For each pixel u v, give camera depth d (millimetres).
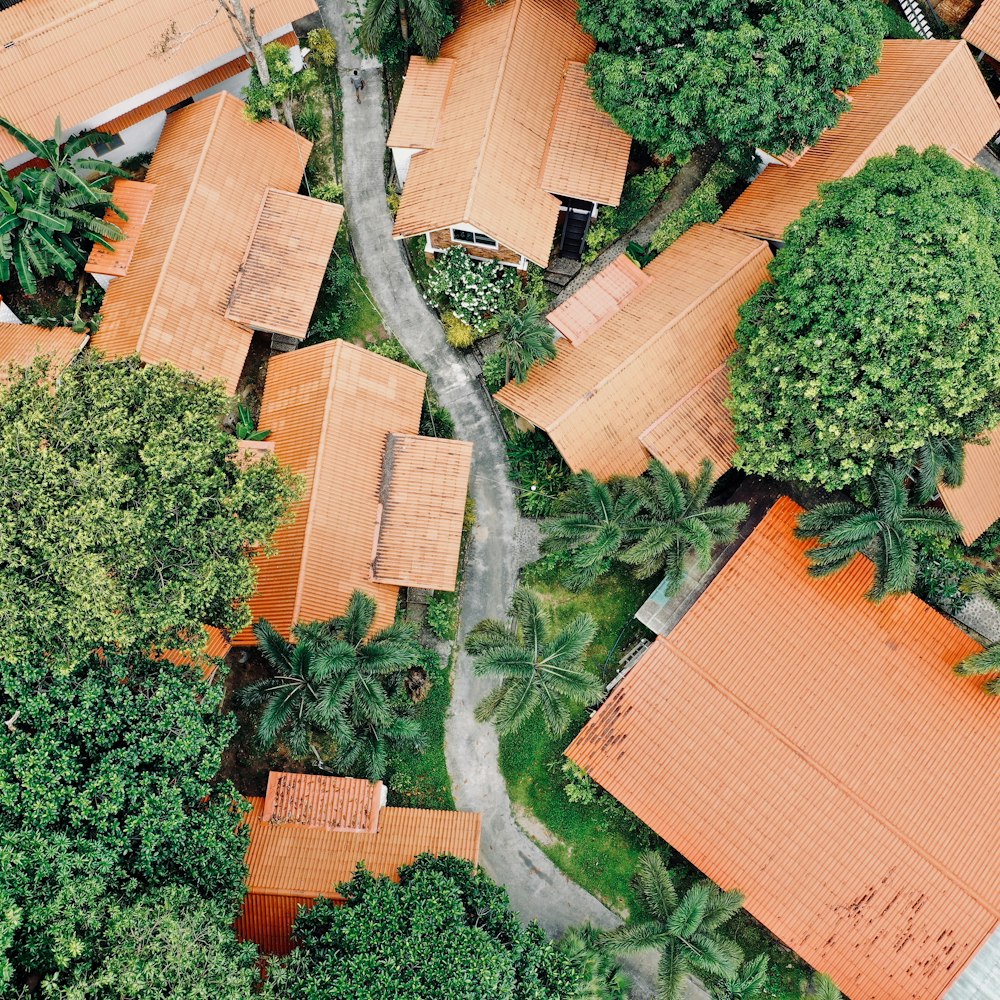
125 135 36406
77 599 21734
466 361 36875
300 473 31969
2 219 31891
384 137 38719
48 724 22578
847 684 30594
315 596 30609
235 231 34594
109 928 21234
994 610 34125
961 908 28078
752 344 30375
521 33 35250
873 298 27453
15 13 34531
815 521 30438
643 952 31312
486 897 26641
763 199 35312
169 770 23438
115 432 23297
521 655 26453
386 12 33625
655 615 32656
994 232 28375
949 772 29734
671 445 32844
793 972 30844
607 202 34781
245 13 35062
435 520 32688
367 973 23047
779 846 29109
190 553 23875
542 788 32562
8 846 21031
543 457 35094
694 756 30031
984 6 38406
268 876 28219
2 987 19656
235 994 21469
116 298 33906
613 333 33969
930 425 28531
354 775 31000
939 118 35125
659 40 31453
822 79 31469
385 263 37594
